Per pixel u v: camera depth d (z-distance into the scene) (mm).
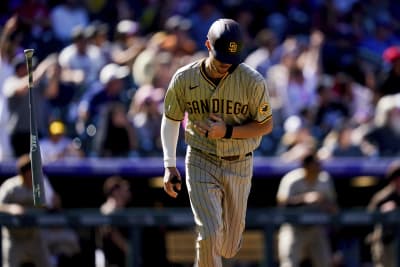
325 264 41438
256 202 45312
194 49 56125
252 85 24609
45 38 54219
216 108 24906
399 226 40625
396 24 67062
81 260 42031
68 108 48438
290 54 53062
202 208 25188
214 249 25188
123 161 44469
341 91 51812
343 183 46000
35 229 39281
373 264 43375
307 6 62719
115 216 38938
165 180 25625
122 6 59531
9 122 44906
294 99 50781
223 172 25422
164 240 41969
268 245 39938
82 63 50188
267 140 48719
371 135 48375
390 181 42750
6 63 47562
